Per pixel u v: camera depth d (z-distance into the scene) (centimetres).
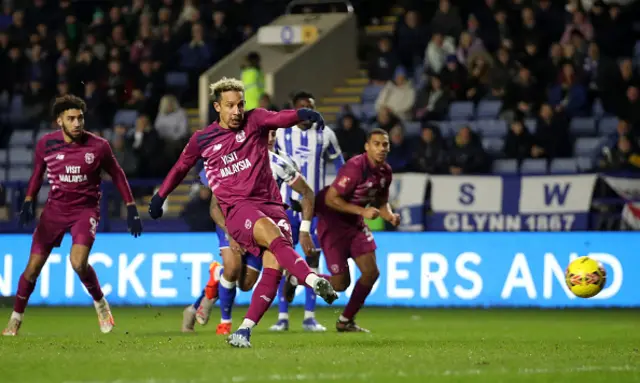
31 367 1673
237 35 5884
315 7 6138
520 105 4941
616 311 3762
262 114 2069
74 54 5966
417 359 1822
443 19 5347
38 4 6406
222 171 2077
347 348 2084
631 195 3991
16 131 5569
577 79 4962
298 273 1958
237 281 2667
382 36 5991
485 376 1572
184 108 5766
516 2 5388
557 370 1658
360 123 5006
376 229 4172
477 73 5100
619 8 5188
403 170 4538
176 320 3384
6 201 4412
